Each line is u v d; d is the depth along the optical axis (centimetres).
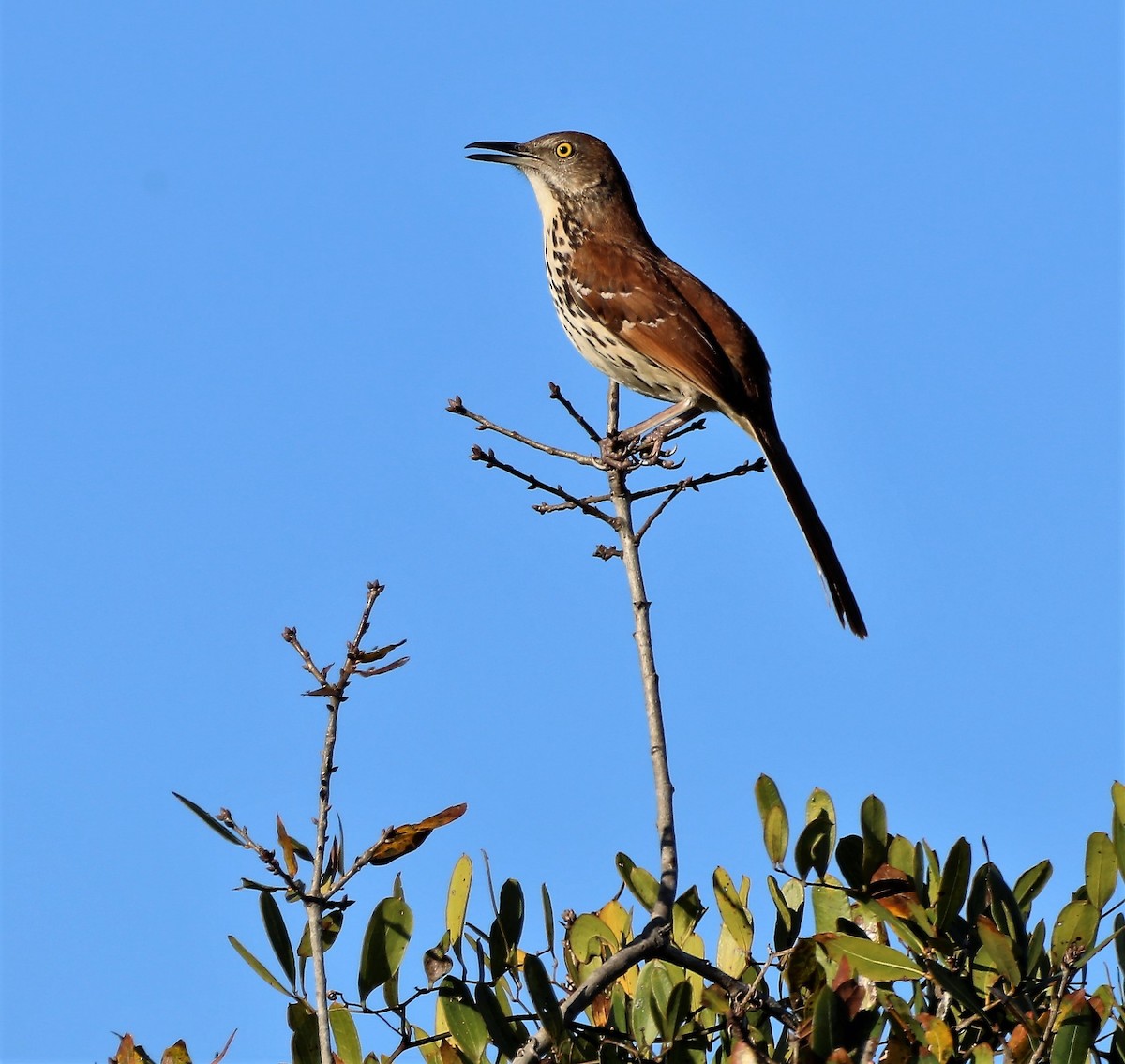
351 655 596
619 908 717
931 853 657
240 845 583
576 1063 636
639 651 734
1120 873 604
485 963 700
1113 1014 607
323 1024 570
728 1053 623
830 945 603
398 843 618
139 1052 667
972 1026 616
